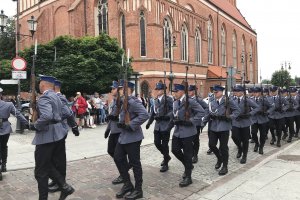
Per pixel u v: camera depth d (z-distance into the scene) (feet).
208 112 26.84
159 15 102.83
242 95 30.63
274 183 22.59
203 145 39.01
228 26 172.35
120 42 104.53
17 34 55.21
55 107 18.47
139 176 20.53
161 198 20.51
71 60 69.10
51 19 131.85
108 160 30.96
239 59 189.67
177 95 24.06
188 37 122.01
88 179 24.62
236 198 19.97
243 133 29.99
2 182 24.08
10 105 26.21
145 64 99.30
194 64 125.29
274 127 38.73
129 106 20.66
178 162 29.78
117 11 103.91
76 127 22.72
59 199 19.22
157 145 27.04
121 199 20.40
